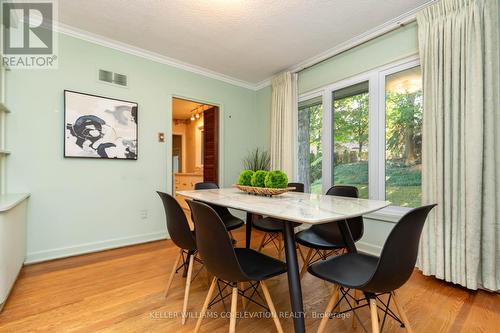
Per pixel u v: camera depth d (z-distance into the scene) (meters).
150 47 3.17
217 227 1.13
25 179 2.47
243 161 4.47
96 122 2.88
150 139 3.33
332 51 3.22
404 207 2.63
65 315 1.61
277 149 3.99
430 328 1.50
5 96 2.36
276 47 3.17
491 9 1.90
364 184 2.98
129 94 3.15
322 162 3.44
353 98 3.11
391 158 2.74
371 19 2.55
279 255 2.67
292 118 3.78
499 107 1.87
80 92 2.78
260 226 2.29
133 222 3.18
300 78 3.77
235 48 3.21
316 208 1.39
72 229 2.74
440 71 2.15
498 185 1.88
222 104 4.18
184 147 7.28
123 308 1.70
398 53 2.63
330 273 1.21
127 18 2.54
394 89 2.71
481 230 1.91
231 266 1.15
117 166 3.06
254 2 2.30
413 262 1.09
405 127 2.63
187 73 3.73
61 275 2.22
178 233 1.65
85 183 2.83
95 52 2.90
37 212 2.53
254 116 4.64
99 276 2.21
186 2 2.30
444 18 2.14
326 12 2.44
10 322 1.53
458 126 2.04
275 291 1.98
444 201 2.11
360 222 1.82
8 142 2.38
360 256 1.43
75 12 2.44
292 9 2.39
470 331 1.48
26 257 2.45
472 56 1.96
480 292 1.95
